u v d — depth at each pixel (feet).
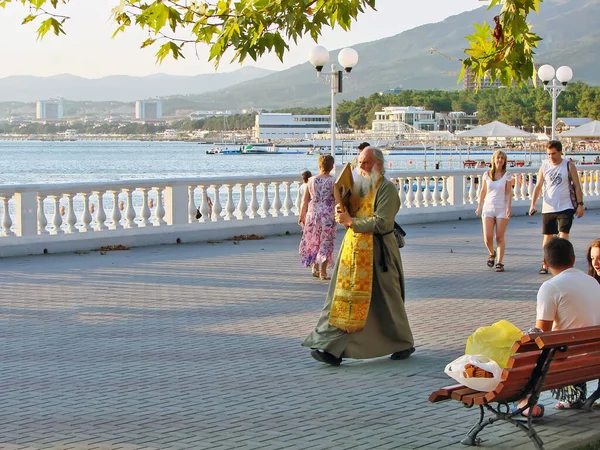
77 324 39.83
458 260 61.11
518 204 95.66
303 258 52.85
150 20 26.02
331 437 24.22
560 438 23.86
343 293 32.63
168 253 64.28
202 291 48.49
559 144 53.57
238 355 34.06
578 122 346.33
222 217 73.77
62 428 25.11
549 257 25.25
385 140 484.74
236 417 26.14
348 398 28.25
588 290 24.81
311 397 28.35
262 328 39.04
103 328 38.96
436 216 88.84
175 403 27.66
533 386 22.52
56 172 351.67
